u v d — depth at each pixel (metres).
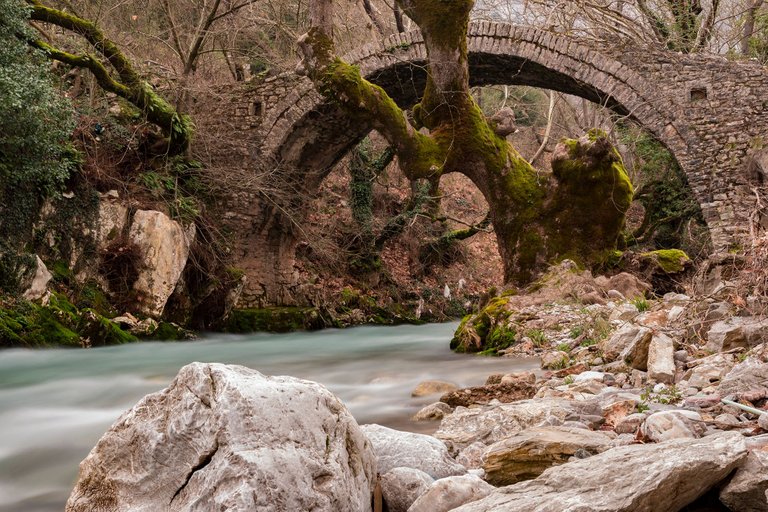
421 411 5.81
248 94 19.47
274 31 22.91
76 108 15.92
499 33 17.78
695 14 20.03
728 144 16.55
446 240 26.50
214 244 17.84
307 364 10.87
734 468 2.66
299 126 19.12
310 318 19.14
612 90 17.22
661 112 16.97
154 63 20.02
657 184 23.03
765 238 6.87
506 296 12.91
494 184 14.76
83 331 12.77
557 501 2.52
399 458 3.40
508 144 15.06
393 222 24.30
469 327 11.98
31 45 14.92
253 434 2.49
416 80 19.42
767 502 2.54
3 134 12.30
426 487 3.07
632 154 25.06
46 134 12.73
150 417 2.68
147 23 20.44
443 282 26.88
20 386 8.54
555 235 14.36
